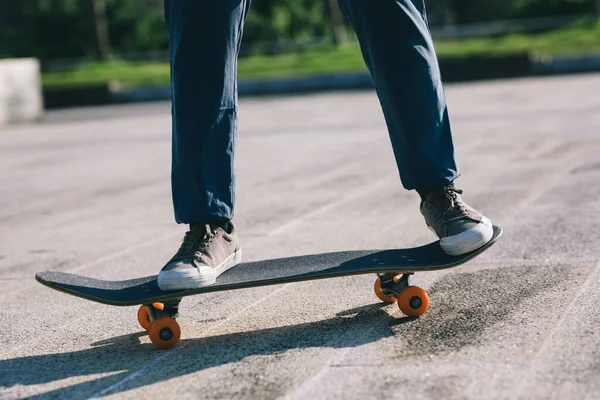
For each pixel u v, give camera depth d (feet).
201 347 8.39
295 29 101.35
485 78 62.28
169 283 8.11
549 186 17.30
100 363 8.15
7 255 14.66
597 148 22.30
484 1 109.81
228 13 8.44
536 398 6.41
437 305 9.30
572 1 90.53
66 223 17.56
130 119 46.65
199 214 8.49
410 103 8.64
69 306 10.69
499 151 23.15
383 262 8.47
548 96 40.60
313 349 8.00
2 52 98.43
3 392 7.51
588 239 12.32
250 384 7.18
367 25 8.63
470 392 6.61
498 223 13.99
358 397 6.68
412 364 7.35
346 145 27.58
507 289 9.82
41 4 97.55
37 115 50.03
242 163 24.94
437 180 8.71
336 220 15.64
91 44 99.09
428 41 8.71
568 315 8.54
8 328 9.85
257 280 8.22
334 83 64.44
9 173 26.66
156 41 102.06
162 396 7.07
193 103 8.47
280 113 43.04
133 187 22.08
